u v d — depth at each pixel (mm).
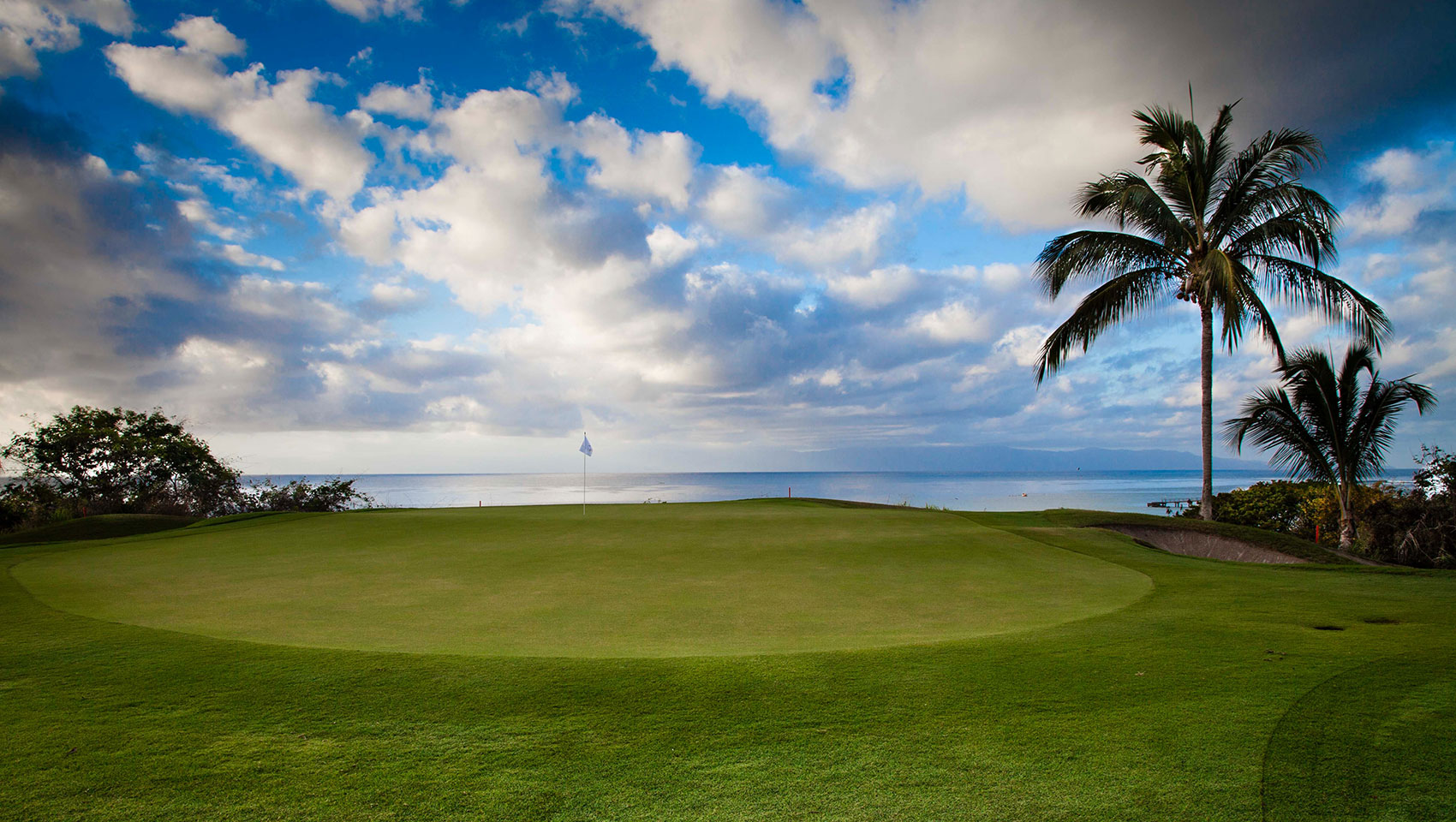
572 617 7523
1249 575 9758
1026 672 5008
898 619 7402
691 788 3367
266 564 11258
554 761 3648
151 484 27609
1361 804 3135
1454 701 4332
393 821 3094
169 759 3686
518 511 20344
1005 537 13867
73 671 5094
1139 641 5867
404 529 15844
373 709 4363
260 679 4918
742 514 19047
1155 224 17594
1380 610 7141
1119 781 3375
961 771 3492
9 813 3125
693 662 5273
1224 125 17297
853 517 17812
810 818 3088
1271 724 4020
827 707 4352
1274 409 16359
